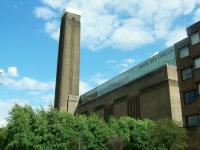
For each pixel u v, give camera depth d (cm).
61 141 5159
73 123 5606
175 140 4722
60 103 14138
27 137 4953
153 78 7912
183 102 5628
